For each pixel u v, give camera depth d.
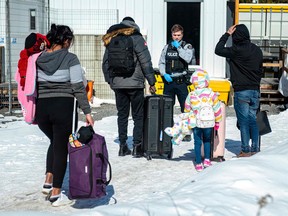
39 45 7.10
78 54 17.69
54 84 6.99
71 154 6.69
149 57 9.52
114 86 9.73
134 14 18.23
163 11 18.16
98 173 6.67
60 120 6.95
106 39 9.63
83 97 6.99
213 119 8.70
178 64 10.99
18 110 16.20
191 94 8.84
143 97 9.74
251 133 9.59
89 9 18.31
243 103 9.41
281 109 16.67
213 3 18.03
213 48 18.12
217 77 18.06
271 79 18.98
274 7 22.05
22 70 7.13
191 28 18.20
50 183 7.43
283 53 17.41
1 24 16.94
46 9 17.98
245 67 9.32
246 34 9.24
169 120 9.66
